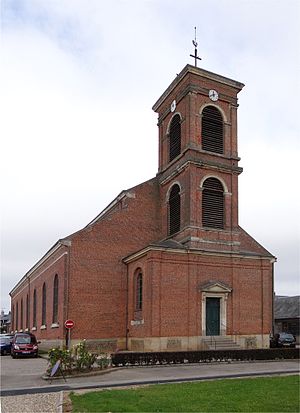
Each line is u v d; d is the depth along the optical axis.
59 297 32.44
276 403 12.10
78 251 31.56
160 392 13.74
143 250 29.53
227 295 30.47
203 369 20.69
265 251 36.97
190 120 31.66
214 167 31.92
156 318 28.03
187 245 30.08
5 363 26.00
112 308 31.66
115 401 12.24
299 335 52.59
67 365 19.14
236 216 32.28
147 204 34.72
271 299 38.25
